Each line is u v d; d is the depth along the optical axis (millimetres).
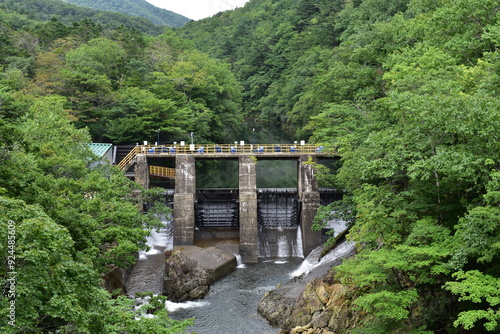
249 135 106875
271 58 139875
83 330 15109
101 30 104688
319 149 54969
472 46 35094
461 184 23922
